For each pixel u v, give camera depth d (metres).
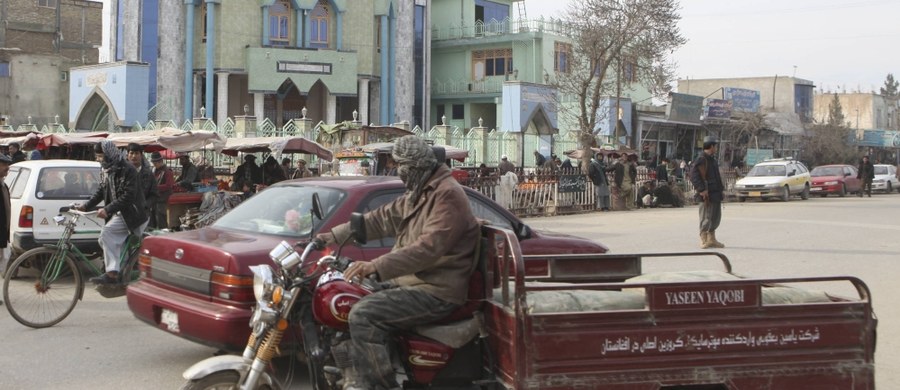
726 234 17.70
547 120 38.22
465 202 4.52
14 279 8.10
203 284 6.02
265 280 4.40
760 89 67.62
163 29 44.62
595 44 31.89
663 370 4.30
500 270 4.69
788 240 16.45
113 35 48.00
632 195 26.92
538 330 4.18
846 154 60.88
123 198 8.66
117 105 37.28
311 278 4.52
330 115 46.22
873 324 4.55
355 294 4.56
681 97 47.44
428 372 4.60
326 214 6.45
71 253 8.45
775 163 33.50
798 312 4.46
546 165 27.31
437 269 4.54
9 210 9.83
